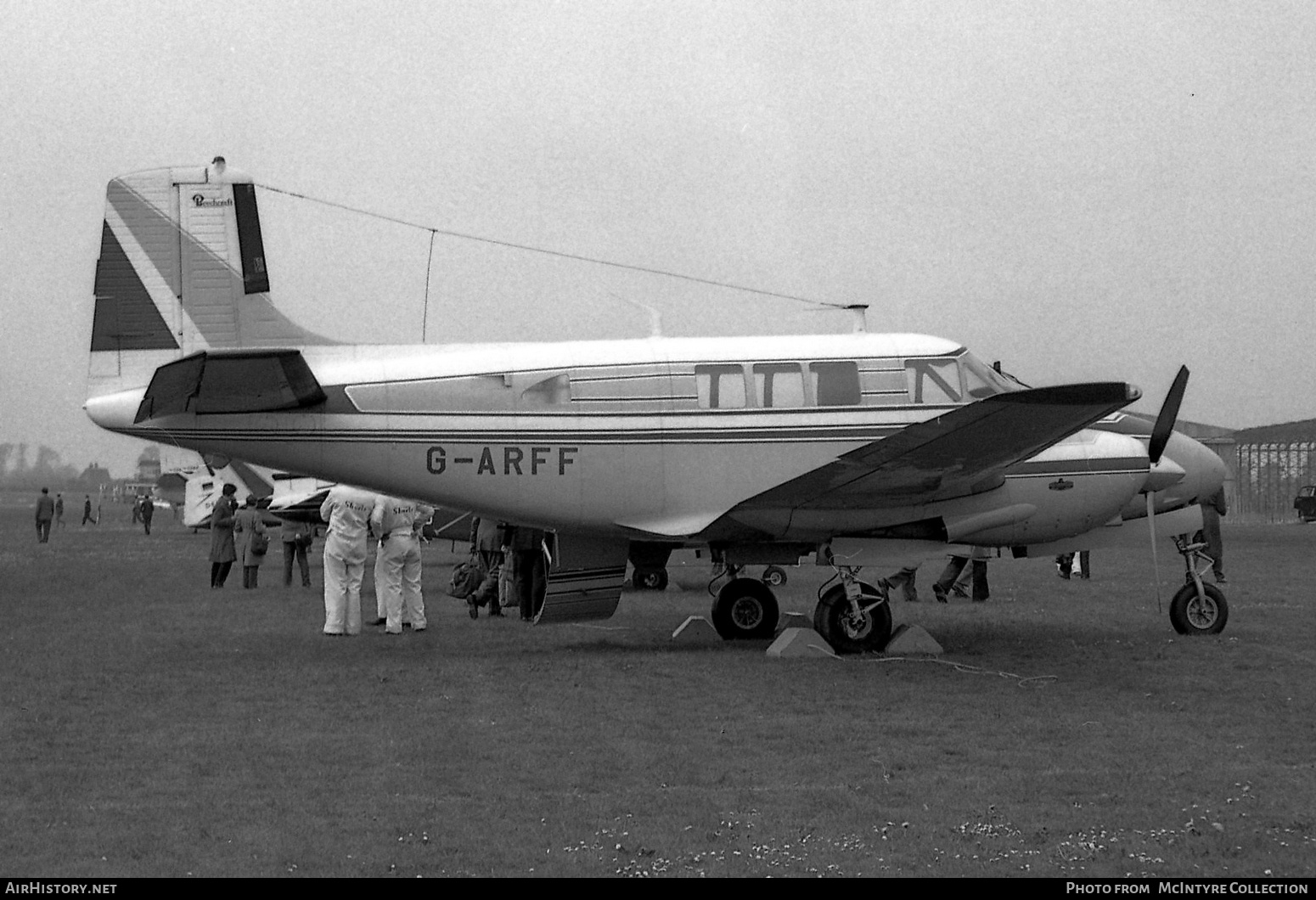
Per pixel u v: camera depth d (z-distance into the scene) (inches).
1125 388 424.5
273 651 542.3
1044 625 623.5
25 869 242.8
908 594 764.0
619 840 262.7
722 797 294.7
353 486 546.0
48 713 395.5
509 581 704.4
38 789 301.4
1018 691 430.6
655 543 583.8
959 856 251.8
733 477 544.7
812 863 247.8
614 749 344.5
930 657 513.0
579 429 537.3
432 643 574.9
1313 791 296.7
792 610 711.1
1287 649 529.0
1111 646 539.8
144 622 674.2
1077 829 268.2
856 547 531.8
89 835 264.7
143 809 283.9
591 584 570.9
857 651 527.2
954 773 316.5
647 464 541.0
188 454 1109.7
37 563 1296.8
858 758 332.8
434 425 532.4
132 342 583.2
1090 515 541.3
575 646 561.6
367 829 269.9
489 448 534.3
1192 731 363.9
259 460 536.7
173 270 586.9
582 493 539.2
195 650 544.7
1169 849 254.8
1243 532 1862.7
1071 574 970.1
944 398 557.3
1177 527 584.1
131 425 568.4
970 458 484.1
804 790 301.0
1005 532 538.6
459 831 268.5
